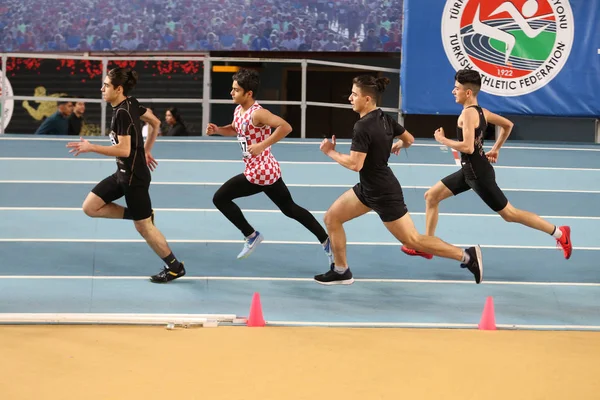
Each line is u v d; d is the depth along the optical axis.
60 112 17.03
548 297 8.30
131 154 7.92
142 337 6.68
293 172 13.60
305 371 5.96
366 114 7.68
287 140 16.47
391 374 5.95
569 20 16.30
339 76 21.61
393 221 7.77
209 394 5.47
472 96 8.41
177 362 6.10
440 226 11.02
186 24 17.42
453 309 7.82
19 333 6.68
